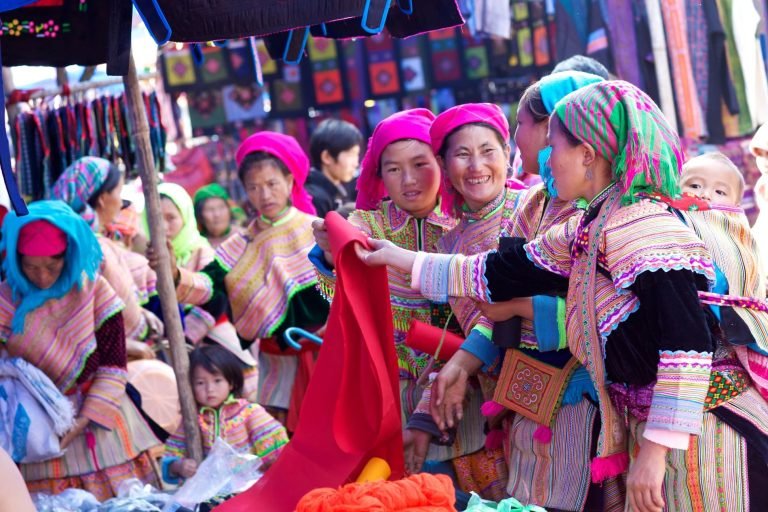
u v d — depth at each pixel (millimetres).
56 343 3986
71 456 4062
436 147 3154
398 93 7352
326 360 2809
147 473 4285
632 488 2334
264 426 4152
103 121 5457
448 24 3527
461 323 3086
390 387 2719
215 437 4098
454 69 7262
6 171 2383
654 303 2314
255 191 4477
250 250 4504
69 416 3910
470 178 3076
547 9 6359
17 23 3662
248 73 7305
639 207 2375
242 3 2930
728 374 2457
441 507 2156
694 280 2311
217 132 7633
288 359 4453
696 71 6020
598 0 6059
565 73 2898
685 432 2268
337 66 7426
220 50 7277
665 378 2281
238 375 4160
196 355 4125
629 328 2400
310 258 3055
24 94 5273
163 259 3840
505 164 3143
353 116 7742
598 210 2443
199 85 7238
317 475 2756
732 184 3195
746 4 6027
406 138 3266
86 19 3713
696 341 2258
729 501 2418
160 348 5141
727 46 6043
